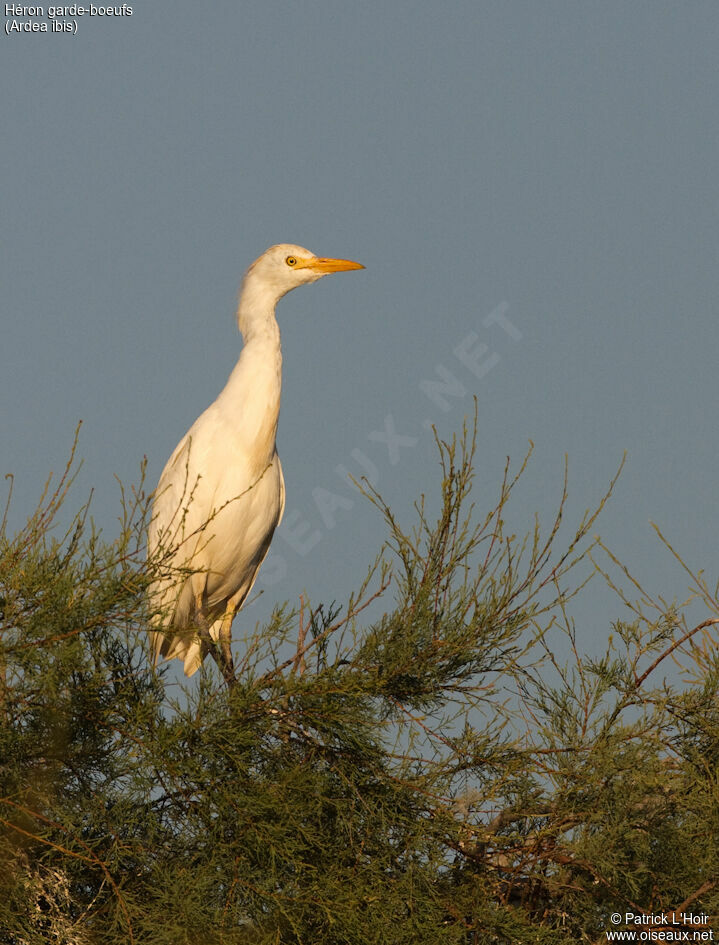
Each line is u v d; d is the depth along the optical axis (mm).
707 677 9703
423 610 9469
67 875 8703
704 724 9727
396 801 9281
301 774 8930
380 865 9078
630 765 9203
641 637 10125
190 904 8242
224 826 8898
